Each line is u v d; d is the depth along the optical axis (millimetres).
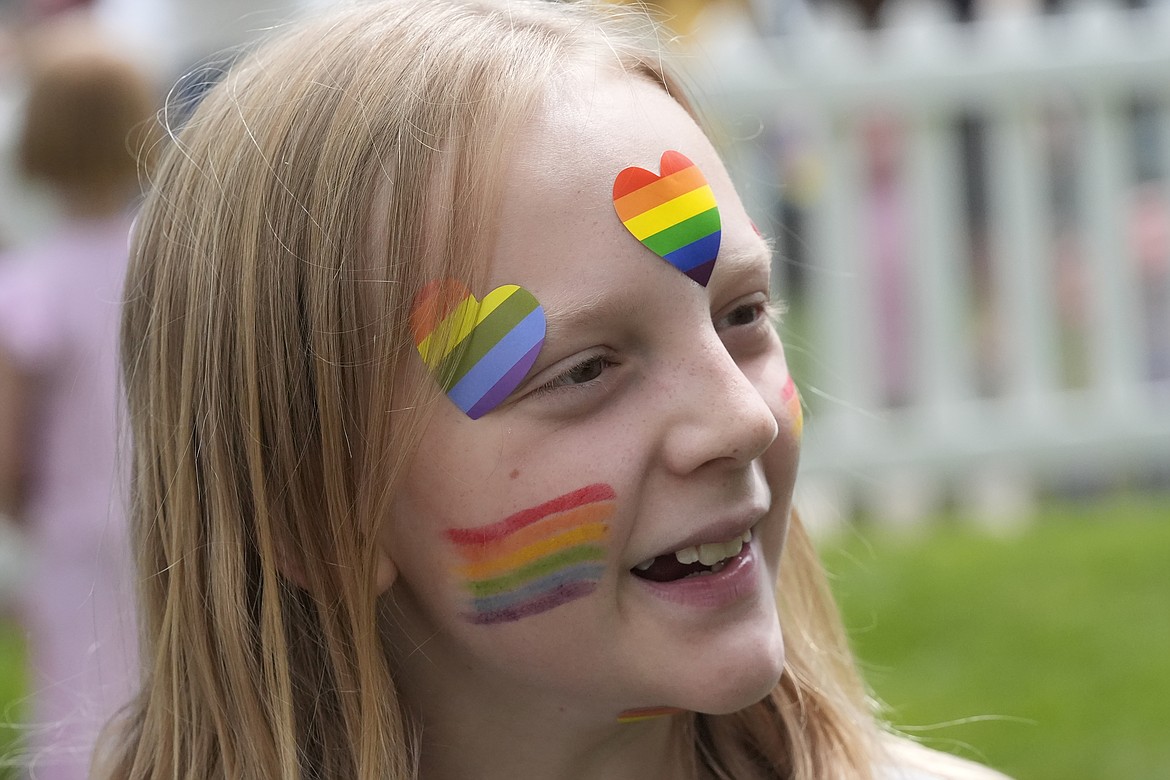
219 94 2668
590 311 2148
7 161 7094
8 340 4727
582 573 2191
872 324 7801
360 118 2340
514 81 2277
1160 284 7977
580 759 2447
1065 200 7977
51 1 8359
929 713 5242
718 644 2223
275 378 2398
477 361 2184
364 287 2277
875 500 7961
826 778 2812
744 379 2193
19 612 7410
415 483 2258
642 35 2654
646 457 2168
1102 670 5484
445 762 2473
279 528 2438
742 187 3561
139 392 2703
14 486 4781
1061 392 7973
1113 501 8086
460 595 2260
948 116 7688
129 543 2861
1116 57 7617
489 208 2188
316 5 3031
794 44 7684
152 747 2703
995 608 6234
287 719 2469
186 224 2561
